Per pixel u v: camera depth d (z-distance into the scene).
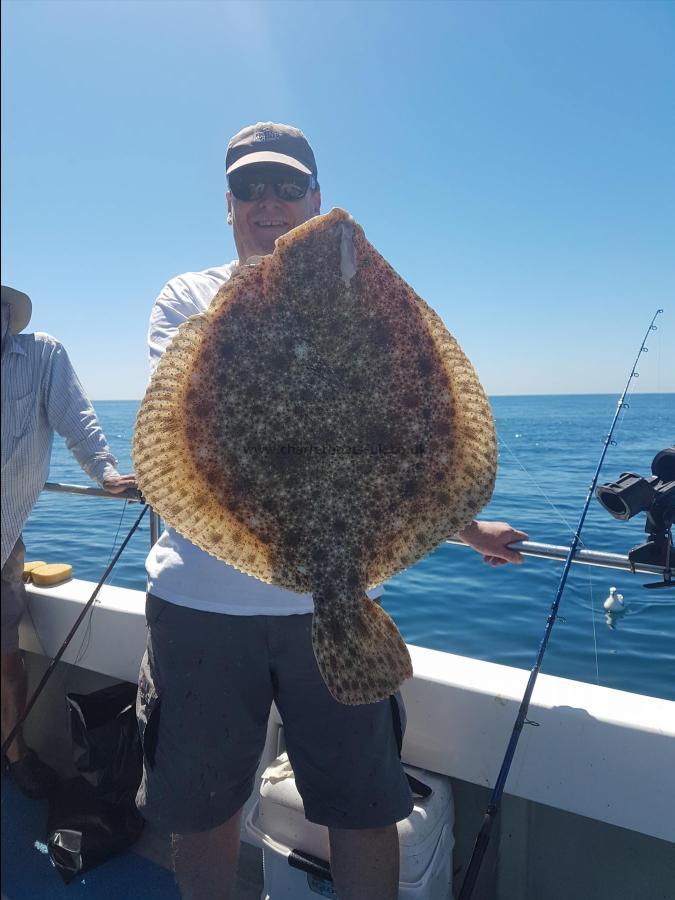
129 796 2.69
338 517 1.61
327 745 1.88
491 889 2.35
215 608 1.84
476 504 1.65
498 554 2.17
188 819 1.86
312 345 1.57
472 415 1.61
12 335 2.23
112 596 3.12
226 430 1.58
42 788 2.77
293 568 1.64
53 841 2.53
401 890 2.01
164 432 1.55
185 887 1.91
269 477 1.60
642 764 2.03
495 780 2.24
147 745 1.91
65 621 3.13
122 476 2.84
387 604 6.25
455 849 2.42
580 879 2.25
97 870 2.54
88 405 2.83
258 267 1.55
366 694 1.53
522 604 6.17
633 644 5.24
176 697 1.87
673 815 1.99
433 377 1.60
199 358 1.55
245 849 2.64
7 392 2.39
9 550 2.40
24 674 2.63
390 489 1.62
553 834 2.29
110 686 3.02
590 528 8.12
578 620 5.77
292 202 2.15
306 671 1.87
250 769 1.95
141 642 2.92
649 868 2.17
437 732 2.34
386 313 1.57
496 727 2.25
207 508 1.62
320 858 2.15
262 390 1.57
